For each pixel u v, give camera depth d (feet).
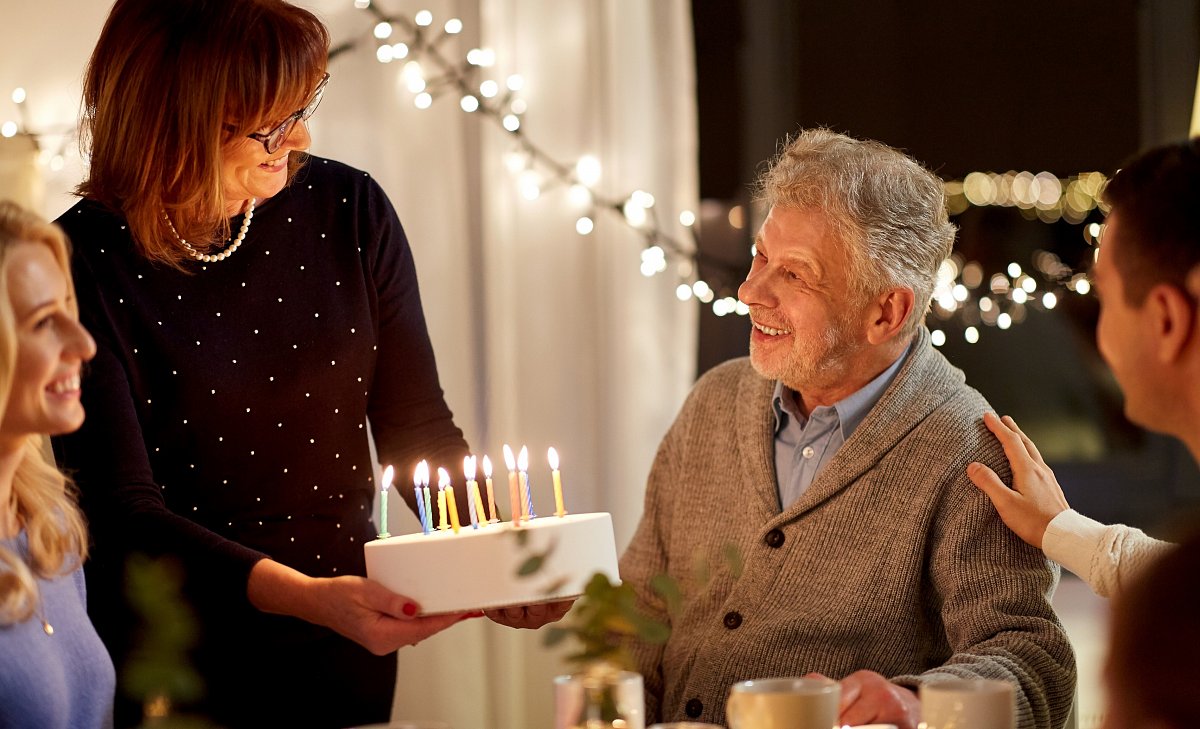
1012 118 8.79
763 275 5.41
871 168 5.32
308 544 5.79
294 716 5.75
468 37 8.17
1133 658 2.05
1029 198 8.75
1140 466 9.09
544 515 8.32
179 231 5.46
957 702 3.53
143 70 5.19
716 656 5.32
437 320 8.14
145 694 3.10
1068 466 9.07
